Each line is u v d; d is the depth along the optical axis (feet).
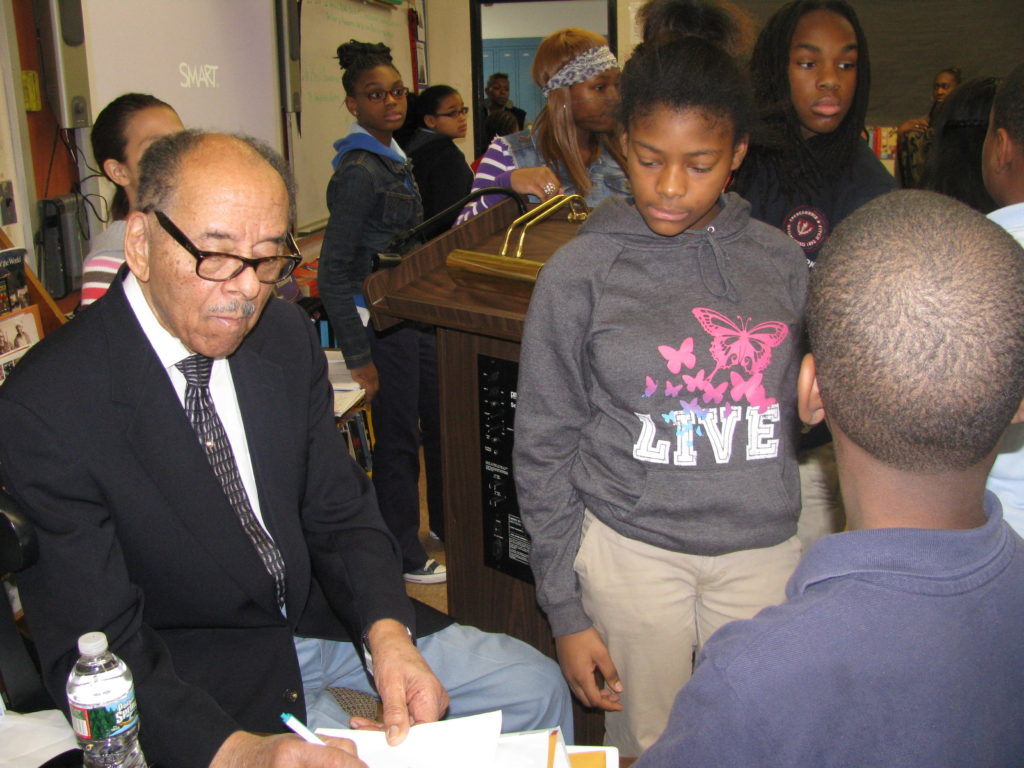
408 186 8.46
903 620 1.82
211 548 3.66
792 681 1.83
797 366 3.85
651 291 3.82
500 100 20.24
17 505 3.25
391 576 4.16
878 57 17.62
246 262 3.32
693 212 3.71
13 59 7.20
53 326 6.12
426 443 8.87
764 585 3.81
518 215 5.61
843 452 2.01
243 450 3.97
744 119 3.71
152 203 3.32
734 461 3.73
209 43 10.21
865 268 1.83
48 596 3.34
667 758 1.93
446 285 4.85
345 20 14.73
